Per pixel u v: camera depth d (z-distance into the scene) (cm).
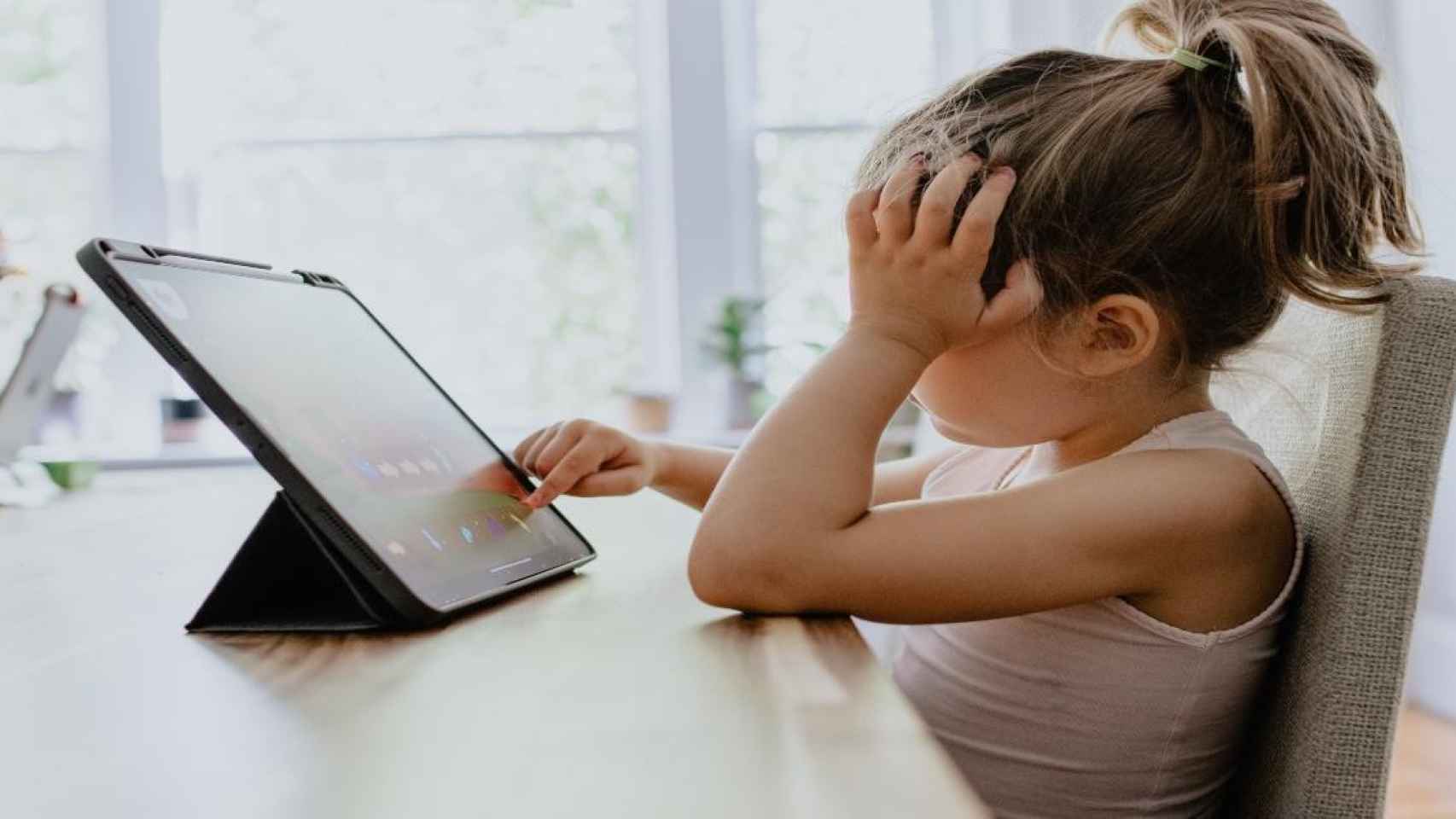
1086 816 81
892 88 311
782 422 72
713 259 304
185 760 41
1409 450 67
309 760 41
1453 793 210
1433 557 268
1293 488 80
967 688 87
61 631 63
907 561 68
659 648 57
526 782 39
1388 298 70
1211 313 79
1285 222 76
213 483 169
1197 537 73
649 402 293
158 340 61
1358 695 67
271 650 58
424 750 42
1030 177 77
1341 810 68
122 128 301
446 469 78
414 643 59
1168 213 76
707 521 68
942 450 113
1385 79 83
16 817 36
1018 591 70
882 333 75
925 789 37
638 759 40
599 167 310
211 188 307
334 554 62
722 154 303
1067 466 85
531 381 312
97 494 149
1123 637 78
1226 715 79
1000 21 277
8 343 298
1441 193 249
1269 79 75
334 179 308
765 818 35
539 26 308
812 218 311
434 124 308
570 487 91
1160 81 81
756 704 47
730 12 308
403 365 87
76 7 304
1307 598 73
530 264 311
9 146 304
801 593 66
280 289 78
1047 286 76
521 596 72
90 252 61
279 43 306
